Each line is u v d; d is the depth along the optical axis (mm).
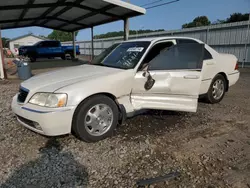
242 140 3193
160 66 3518
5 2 9555
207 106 4848
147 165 2549
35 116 2816
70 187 2176
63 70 3848
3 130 3543
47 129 2797
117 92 3264
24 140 3197
